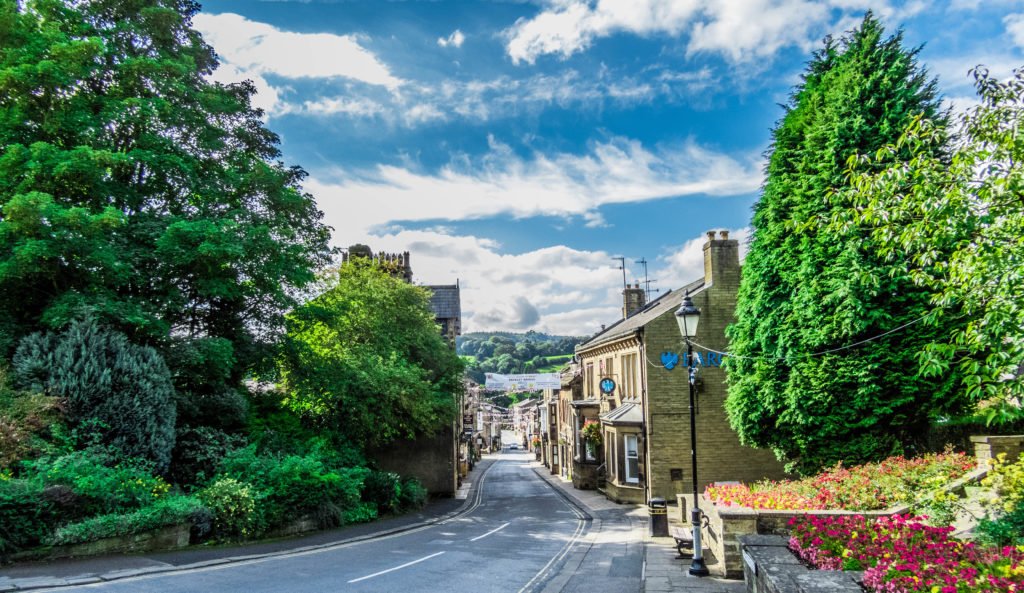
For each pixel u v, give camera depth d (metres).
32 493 10.18
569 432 39.22
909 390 13.72
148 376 14.03
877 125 14.79
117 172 15.81
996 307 6.44
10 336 13.65
